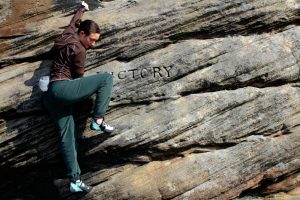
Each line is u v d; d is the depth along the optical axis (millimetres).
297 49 6039
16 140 5754
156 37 5902
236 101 5863
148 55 5875
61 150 5512
